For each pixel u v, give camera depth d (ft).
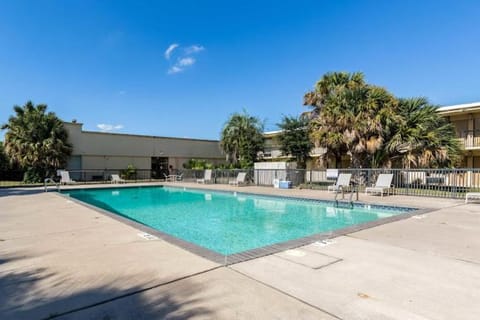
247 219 27.48
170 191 53.72
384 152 44.06
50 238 14.97
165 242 14.11
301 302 7.77
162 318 6.92
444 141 41.70
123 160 78.89
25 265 10.78
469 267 10.49
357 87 46.37
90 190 50.55
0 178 67.15
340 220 26.55
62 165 63.67
